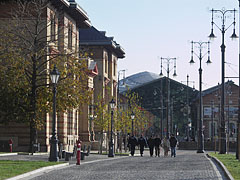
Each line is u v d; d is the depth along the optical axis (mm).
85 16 59375
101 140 54844
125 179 19234
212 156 40000
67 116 57000
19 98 43781
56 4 51906
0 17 49438
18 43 44656
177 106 136125
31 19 45438
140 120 83750
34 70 42844
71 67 44875
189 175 21312
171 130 111625
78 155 29344
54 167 25953
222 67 46062
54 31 51875
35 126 43281
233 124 116562
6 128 49812
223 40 46188
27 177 20094
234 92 117875
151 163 31234
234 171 22016
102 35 80125
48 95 43219
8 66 43812
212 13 46750
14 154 40781
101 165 28797
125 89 146000
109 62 84625
